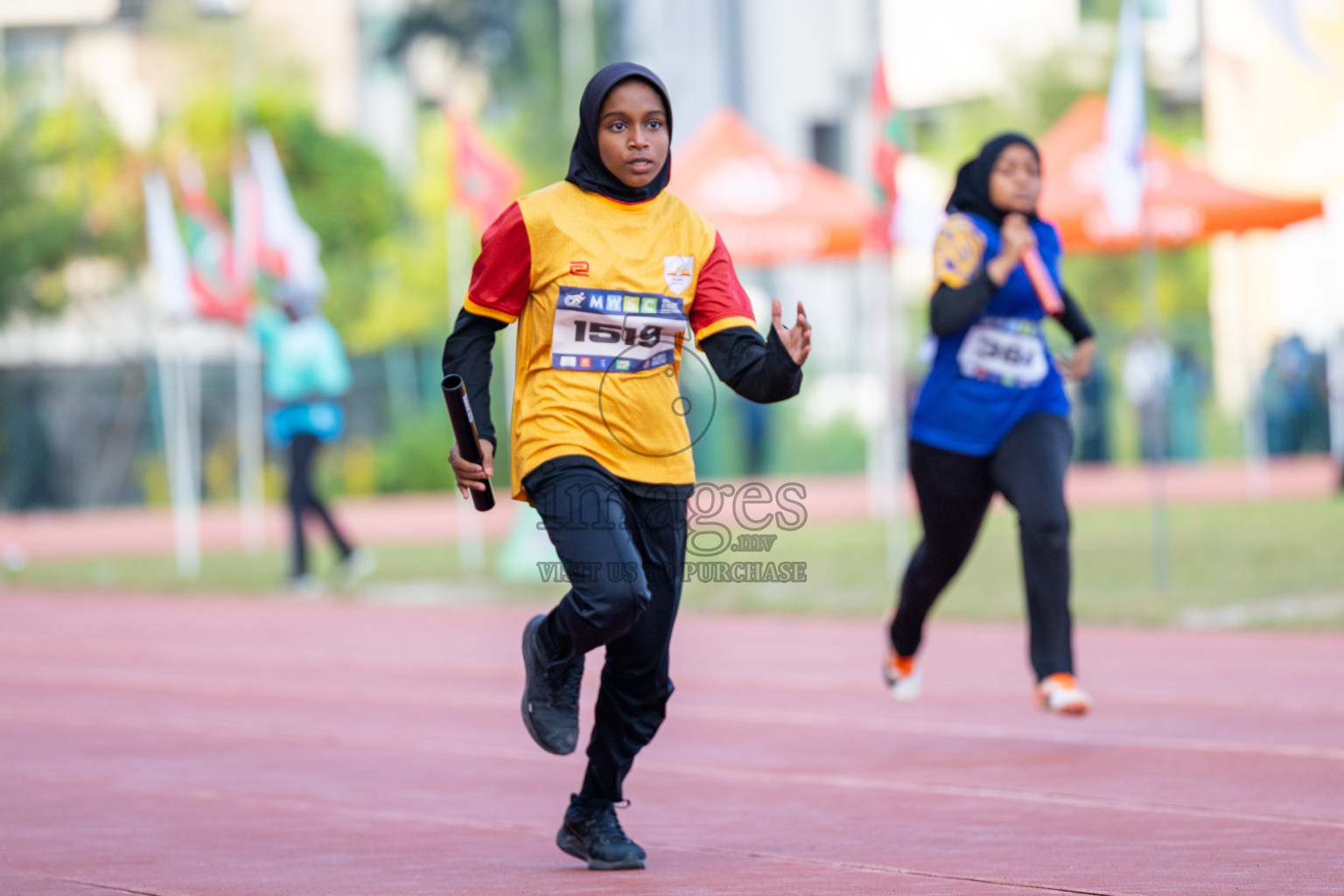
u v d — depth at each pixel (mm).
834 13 114312
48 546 75438
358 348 112375
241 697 28422
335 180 115875
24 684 30719
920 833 15906
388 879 14156
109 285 108312
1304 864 13961
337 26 137375
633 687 14039
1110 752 20312
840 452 96750
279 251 54625
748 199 54281
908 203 54062
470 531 59312
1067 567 20469
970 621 36500
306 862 15039
